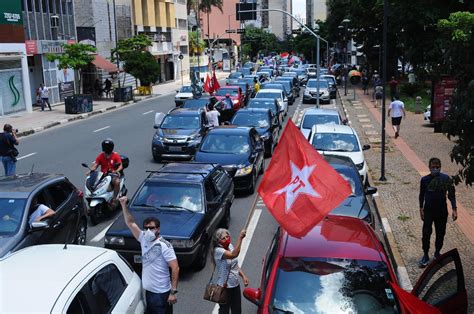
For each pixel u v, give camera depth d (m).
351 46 83.00
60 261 5.70
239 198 15.38
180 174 11.41
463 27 7.65
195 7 98.25
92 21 50.44
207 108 24.98
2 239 8.31
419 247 10.97
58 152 21.83
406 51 44.22
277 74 63.44
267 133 20.67
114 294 5.98
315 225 6.81
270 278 6.21
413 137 25.16
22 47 35.72
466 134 6.90
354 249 6.52
